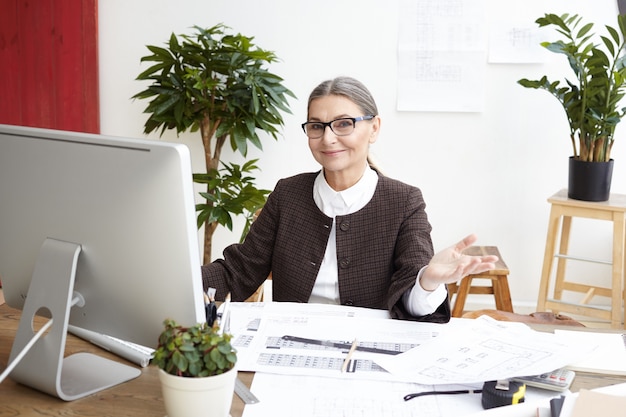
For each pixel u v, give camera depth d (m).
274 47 3.79
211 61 3.38
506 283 3.21
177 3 3.79
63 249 1.32
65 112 3.88
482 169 3.81
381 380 1.37
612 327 3.37
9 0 3.80
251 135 3.48
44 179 1.33
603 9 3.62
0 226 1.44
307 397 1.30
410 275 1.67
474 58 3.69
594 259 3.79
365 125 1.79
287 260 1.88
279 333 1.57
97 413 1.26
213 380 1.11
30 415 1.25
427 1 3.67
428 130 3.80
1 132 1.37
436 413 1.25
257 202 3.44
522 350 1.46
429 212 3.88
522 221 3.85
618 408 1.05
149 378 1.40
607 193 3.38
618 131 3.69
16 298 1.50
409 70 3.73
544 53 3.66
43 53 3.84
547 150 3.76
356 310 1.74
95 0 3.77
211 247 3.81
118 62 3.87
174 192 1.19
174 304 1.26
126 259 1.27
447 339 1.52
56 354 1.30
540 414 1.11
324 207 1.87
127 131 3.95
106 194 1.26
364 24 3.72
